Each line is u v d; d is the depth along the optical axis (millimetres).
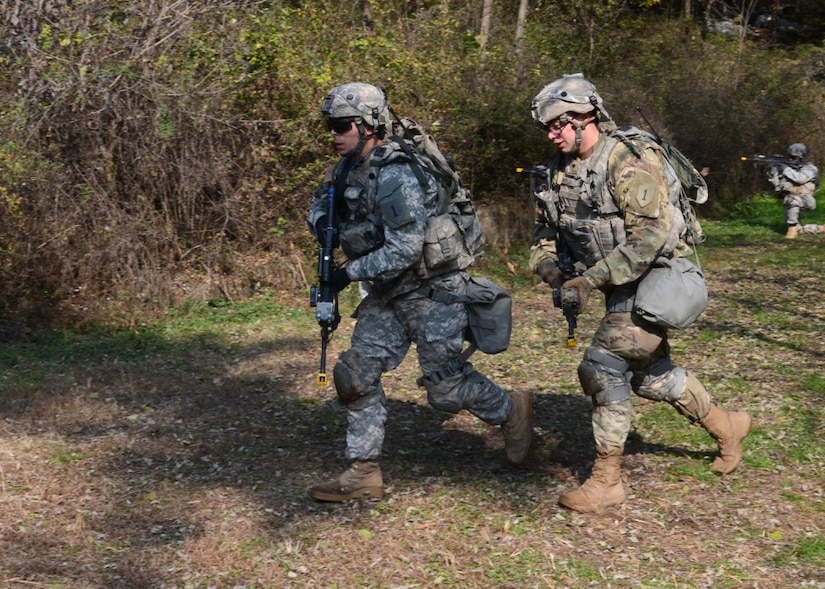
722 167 15055
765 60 17438
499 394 4367
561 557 3730
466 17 12141
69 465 4676
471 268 9820
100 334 7348
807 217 14133
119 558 3754
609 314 4078
